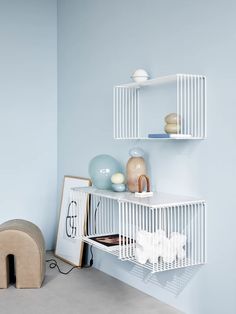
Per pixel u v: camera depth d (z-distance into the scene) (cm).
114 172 315
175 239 258
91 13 367
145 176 279
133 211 286
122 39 326
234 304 237
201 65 254
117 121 332
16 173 419
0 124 409
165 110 285
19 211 421
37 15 423
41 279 322
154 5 291
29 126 423
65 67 417
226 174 240
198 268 261
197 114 258
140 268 313
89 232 377
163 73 285
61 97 427
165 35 282
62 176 428
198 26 255
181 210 272
